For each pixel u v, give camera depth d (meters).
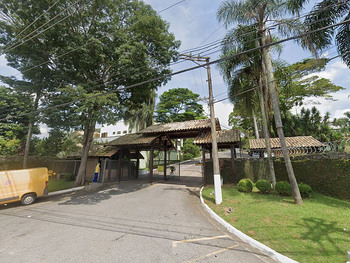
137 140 15.88
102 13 11.07
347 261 3.53
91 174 18.50
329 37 8.03
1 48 9.50
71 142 21.08
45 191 9.77
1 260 3.80
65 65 11.27
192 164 33.59
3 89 16.72
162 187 12.98
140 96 15.08
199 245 4.54
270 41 9.77
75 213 7.38
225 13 10.21
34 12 9.26
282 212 6.50
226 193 9.77
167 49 12.25
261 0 9.48
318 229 5.08
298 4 8.62
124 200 9.54
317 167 9.51
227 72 12.00
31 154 18.41
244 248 4.41
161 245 4.52
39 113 10.89
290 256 3.84
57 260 3.81
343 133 21.56
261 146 17.84
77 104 10.42
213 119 9.19
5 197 8.38
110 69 12.88
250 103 12.38
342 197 8.21
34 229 5.61
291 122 22.70
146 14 11.72
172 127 15.97
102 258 3.89
